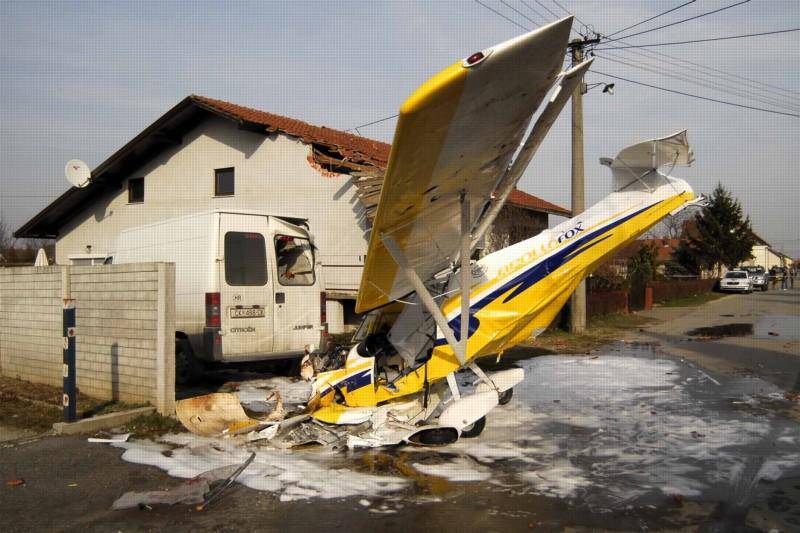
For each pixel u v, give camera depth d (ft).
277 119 57.06
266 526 13.83
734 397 26.27
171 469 17.57
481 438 20.57
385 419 20.70
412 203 15.76
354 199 47.67
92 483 16.53
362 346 21.98
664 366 34.22
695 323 58.70
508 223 55.26
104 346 25.43
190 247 29.07
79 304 26.71
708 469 17.22
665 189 21.98
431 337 20.81
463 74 11.29
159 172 58.34
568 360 36.47
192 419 21.95
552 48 12.17
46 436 20.88
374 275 18.62
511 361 36.24
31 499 15.49
